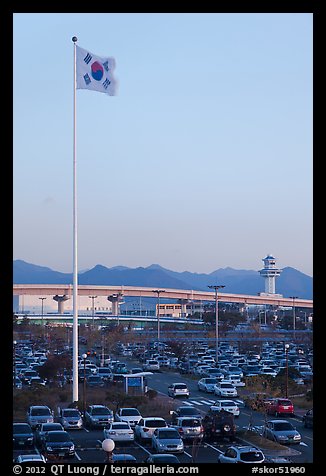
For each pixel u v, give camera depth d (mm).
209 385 90938
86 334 190750
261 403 72875
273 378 93250
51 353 144375
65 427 61812
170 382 104562
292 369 100875
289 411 70438
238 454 41344
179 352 152125
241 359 127438
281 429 55656
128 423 59844
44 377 98812
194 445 49125
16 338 187125
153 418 56469
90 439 56531
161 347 170625
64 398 80188
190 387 97750
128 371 112188
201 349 163875
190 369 117188
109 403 77062
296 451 51938
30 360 125562
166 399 83438
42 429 52250
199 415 61750
